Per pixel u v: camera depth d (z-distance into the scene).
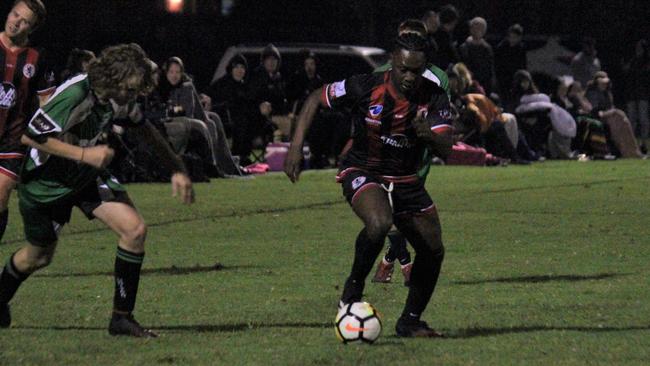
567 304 24.33
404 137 20.92
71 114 19.98
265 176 60.25
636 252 32.38
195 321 22.55
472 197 48.81
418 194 21.05
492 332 21.42
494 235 36.22
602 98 80.06
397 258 26.92
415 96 20.88
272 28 96.94
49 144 19.88
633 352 19.66
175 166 20.98
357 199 20.89
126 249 20.62
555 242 34.53
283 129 66.31
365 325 19.98
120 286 20.73
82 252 32.34
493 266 29.78
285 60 77.06
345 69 76.75
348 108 21.45
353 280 21.09
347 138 66.19
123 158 53.91
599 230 37.44
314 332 21.41
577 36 111.75
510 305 24.23
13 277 21.58
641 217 41.28
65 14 87.88
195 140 55.81
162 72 55.97
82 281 27.39
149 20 92.25
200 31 94.69
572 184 55.59
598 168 67.06
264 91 63.69
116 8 90.50
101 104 20.27
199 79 93.25
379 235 20.55
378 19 106.88
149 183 54.19
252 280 27.62
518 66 78.00
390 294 25.88
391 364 18.64
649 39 113.88
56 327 21.92
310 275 28.42
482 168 66.81
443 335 21.03
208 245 34.00
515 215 41.94
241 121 63.06
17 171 25.27
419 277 21.06
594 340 20.62
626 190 52.31
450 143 20.66
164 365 18.58
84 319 22.75
